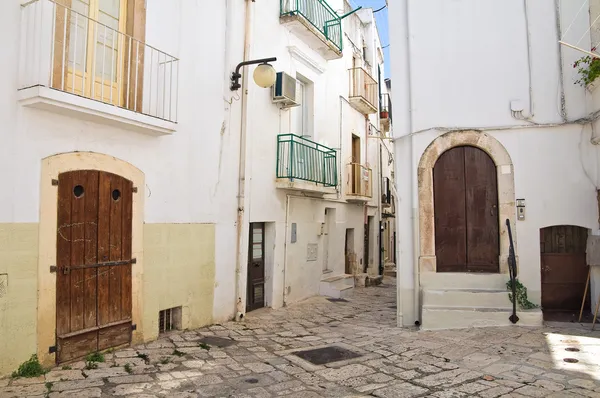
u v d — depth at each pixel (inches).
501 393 169.0
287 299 391.9
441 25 320.2
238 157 322.0
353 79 552.4
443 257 316.5
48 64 195.3
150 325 244.5
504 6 311.9
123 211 229.8
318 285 450.6
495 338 245.9
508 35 310.2
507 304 284.7
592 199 290.8
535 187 299.6
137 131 235.3
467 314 276.2
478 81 313.1
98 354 210.4
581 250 305.6
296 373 196.5
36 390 167.3
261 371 198.7
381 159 702.5
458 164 317.1
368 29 666.8
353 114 561.0
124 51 236.1
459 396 167.6
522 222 299.3
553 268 307.4
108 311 220.4
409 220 317.1
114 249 224.2
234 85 313.9
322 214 463.8
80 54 216.5
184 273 269.7
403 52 326.0
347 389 176.9
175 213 263.1
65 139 200.2
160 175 252.5
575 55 298.5
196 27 282.0
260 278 368.8
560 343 232.1
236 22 321.4
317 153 424.8
